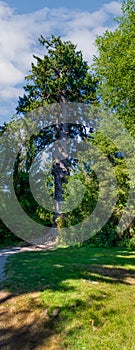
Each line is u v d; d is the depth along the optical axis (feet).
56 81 46.16
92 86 49.96
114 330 10.19
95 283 14.66
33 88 48.47
